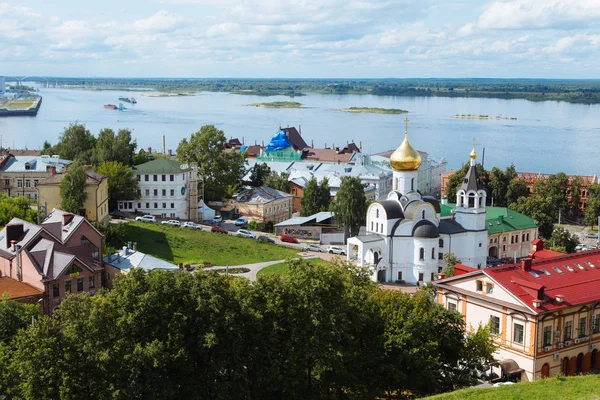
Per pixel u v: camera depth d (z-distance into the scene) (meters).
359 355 81.56
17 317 83.44
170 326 71.19
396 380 77.81
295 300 77.38
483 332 84.94
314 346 75.19
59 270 106.81
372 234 156.38
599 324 96.56
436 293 109.50
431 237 151.00
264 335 75.75
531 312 88.31
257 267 155.62
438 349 82.25
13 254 113.06
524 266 97.75
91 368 68.00
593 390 72.94
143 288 73.56
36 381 65.88
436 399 71.38
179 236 174.00
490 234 174.00
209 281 75.00
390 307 84.44
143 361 67.75
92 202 160.62
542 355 89.88
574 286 96.38
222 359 72.12
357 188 195.75
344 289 82.12
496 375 90.38
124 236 159.88
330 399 82.50
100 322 70.31
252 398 74.88
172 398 70.00
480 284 96.62
